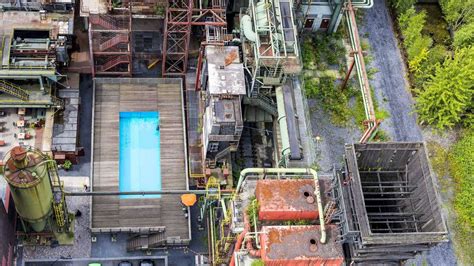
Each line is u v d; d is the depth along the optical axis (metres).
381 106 92.31
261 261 61.22
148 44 91.12
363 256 63.41
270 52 78.62
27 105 82.00
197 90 88.56
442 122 90.12
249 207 64.81
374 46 97.25
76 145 82.50
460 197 86.31
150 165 84.94
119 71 89.19
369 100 84.19
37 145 81.31
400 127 91.25
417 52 94.25
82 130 85.38
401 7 98.38
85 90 87.69
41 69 80.25
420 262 81.06
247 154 87.38
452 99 88.38
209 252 78.38
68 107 84.50
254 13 80.69
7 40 80.88
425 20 101.00
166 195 81.94
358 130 90.00
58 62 83.62
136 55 90.06
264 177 70.38
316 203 63.84
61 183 77.50
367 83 85.25
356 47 87.62
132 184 83.31
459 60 89.00
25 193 66.50
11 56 80.62
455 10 96.56
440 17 101.38
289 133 79.12
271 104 85.31
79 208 80.50
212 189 78.75
